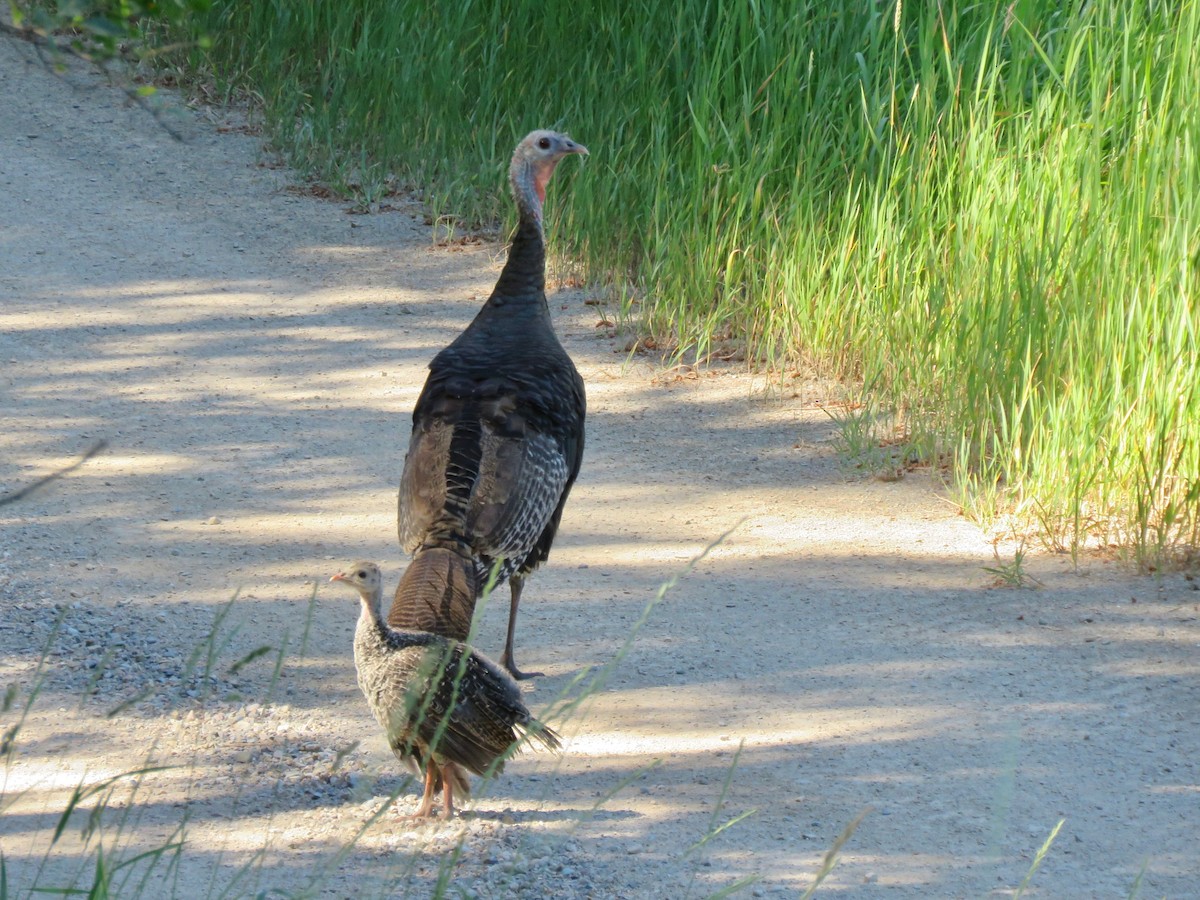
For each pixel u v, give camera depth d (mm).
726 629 14648
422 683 10047
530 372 13578
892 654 14039
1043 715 12852
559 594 15500
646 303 23750
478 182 27969
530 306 14703
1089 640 14195
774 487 18312
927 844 10898
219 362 22016
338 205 28781
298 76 32344
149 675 13359
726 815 11320
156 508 17297
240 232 27391
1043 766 12031
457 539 12188
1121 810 11359
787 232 22672
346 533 16812
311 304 24438
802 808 11422
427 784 11188
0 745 9906
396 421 20203
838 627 14625
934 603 15094
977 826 11141
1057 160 19438
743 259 23500
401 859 10508
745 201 23016
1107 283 17906
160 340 22703
